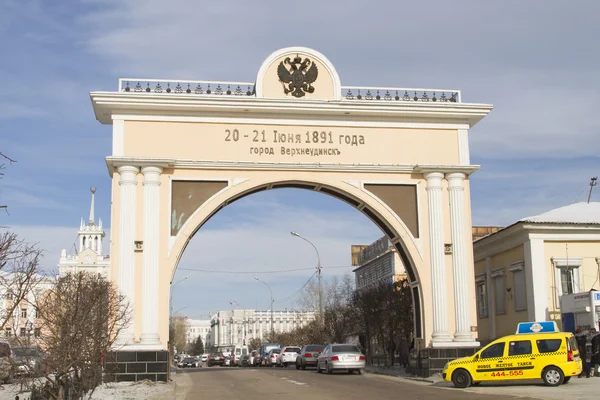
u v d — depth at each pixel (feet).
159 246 85.81
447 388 72.08
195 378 101.71
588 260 98.99
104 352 59.16
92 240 241.14
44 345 61.00
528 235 98.73
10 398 56.95
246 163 88.17
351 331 157.99
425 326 89.92
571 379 74.84
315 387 75.92
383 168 90.94
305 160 89.97
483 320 113.29
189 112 88.58
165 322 84.38
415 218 91.97
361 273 223.92
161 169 86.94
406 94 93.71
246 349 269.85
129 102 86.43
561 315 93.66
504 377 69.72
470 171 92.38
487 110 93.45
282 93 90.27
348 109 90.33
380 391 69.51
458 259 90.63
